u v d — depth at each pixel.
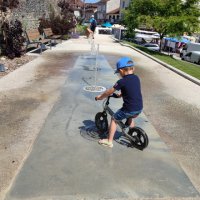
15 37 5.99
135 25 12.69
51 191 1.78
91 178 1.93
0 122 2.79
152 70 5.79
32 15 9.88
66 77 4.59
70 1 14.96
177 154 2.36
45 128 2.65
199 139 2.67
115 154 2.24
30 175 1.93
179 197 1.79
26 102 3.37
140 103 2.15
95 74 4.71
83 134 2.55
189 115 3.29
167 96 3.97
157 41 23.53
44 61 5.94
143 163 2.14
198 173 2.09
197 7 12.13
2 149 2.28
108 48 9.09
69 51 7.63
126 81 2.11
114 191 1.81
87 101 3.45
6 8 6.48
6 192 1.76
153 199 1.76
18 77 4.54
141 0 12.03
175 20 11.09
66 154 2.21
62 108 3.18
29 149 2.27
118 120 2.25
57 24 10.89
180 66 6.50
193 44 15.27
